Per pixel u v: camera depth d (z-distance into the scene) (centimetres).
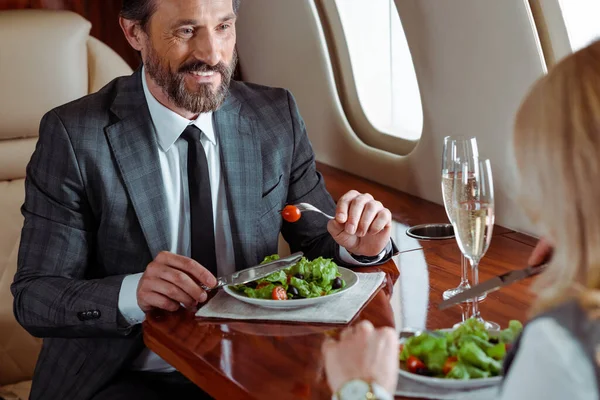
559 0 179
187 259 152
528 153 85
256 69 303
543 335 81
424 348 113
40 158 170
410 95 247
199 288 148
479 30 196
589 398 77
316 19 262
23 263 167
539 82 86
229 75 168
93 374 168
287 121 187
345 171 270
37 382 174
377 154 253
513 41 188
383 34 252
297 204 176
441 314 139
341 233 164
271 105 187
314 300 142
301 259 153
